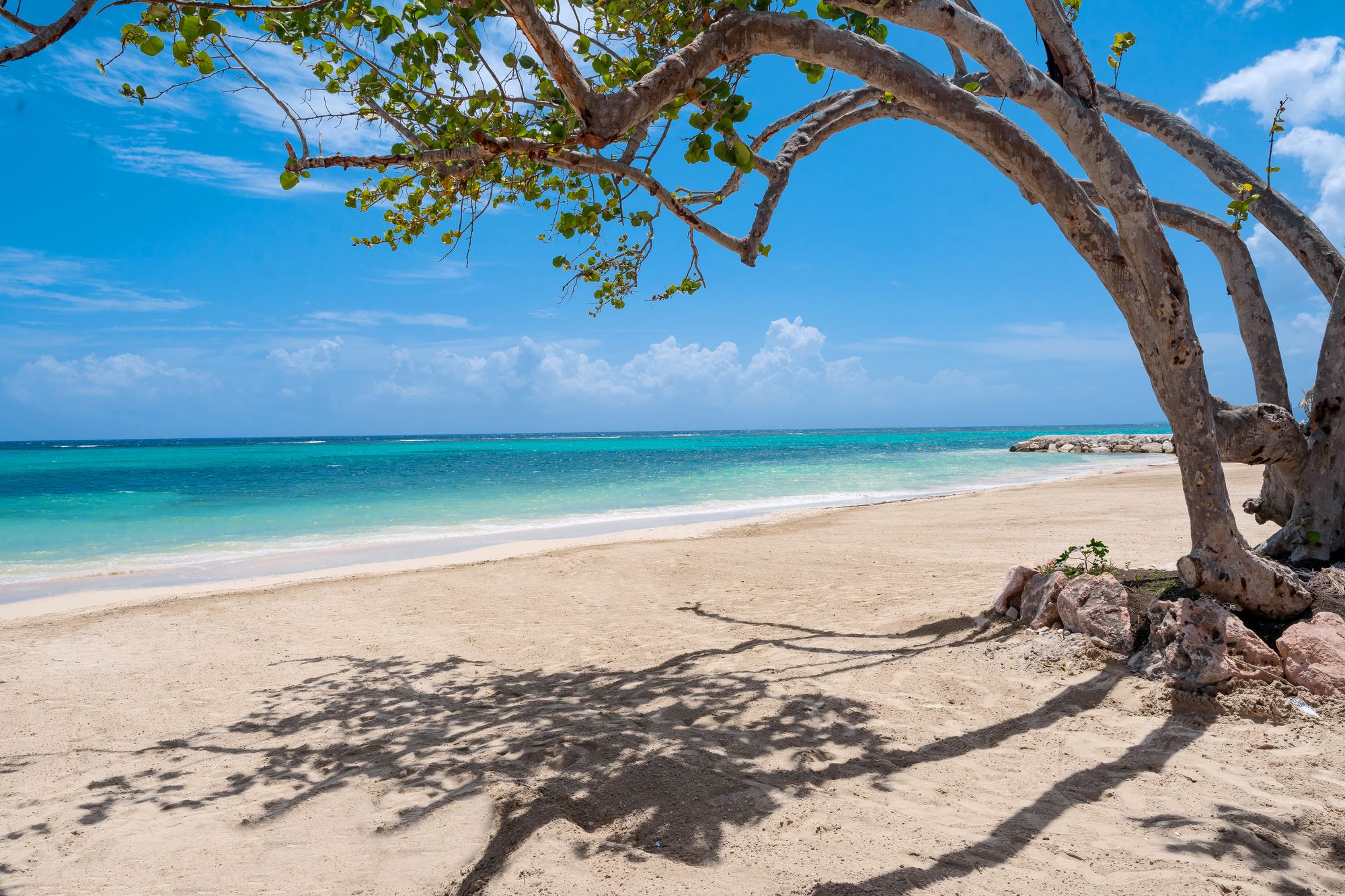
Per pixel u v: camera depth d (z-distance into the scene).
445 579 10.22
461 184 4.82
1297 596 5.18
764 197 6.55
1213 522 5.07
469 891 3.00
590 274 6.70
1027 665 5.38
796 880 2.98
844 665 5.84
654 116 4.30
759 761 4.15
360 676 6.24
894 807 3.58
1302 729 4.20
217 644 7.34
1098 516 14.72
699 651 6.56
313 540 15.04
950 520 15.20
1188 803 3.51
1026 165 4.57
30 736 5.04
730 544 12.54
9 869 3.35
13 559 13.03
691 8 4.46
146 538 15.34
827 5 4.43
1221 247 6.85
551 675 6.09
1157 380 5.06
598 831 3.46
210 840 3.58
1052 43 4.50
